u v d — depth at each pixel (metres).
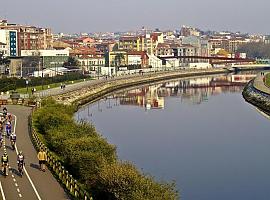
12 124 109.94
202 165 99.25
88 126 94.31
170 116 171.62
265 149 115.62
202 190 82.50
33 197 58.78
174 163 100.38
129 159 102.62
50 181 65.94
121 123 152.38
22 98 159.75
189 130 141.50
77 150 72.44
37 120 112.31
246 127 148.38
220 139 127.81
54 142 83.62
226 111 187.00
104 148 74.94
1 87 194.88
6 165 68.50
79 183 65.50
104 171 61.41
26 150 84.06
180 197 78.50
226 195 80.06
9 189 61.97
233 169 96.50
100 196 61.41
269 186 85.00
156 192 58.47
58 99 175.75
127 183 58.69
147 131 138.38
